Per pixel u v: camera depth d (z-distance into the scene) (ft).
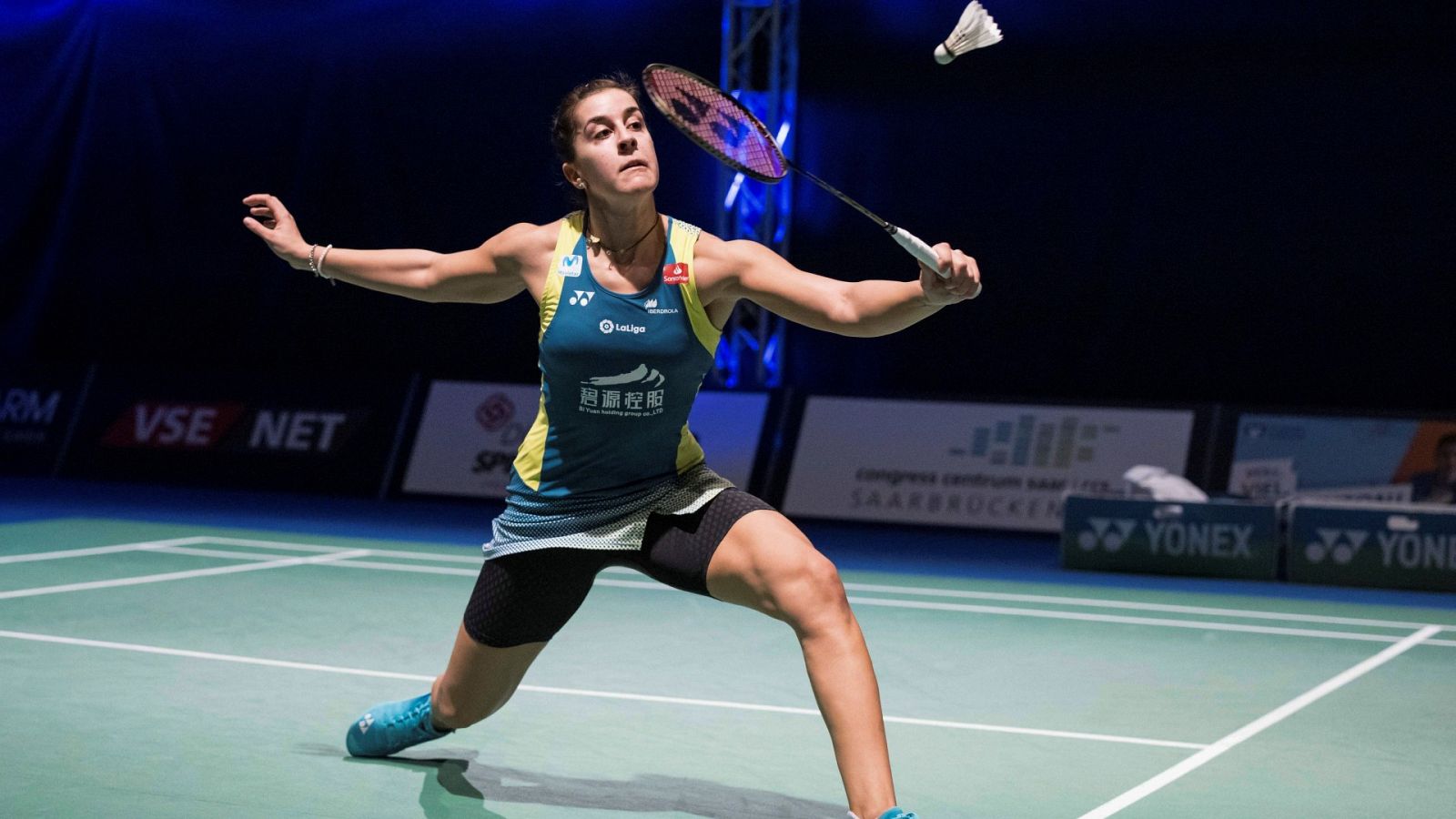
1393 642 24.08
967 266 9.98
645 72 11.40
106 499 43.73
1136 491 34.37
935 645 22.99
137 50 49.52
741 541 11.60
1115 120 41.16
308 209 48.32
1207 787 14.66
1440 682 20.61
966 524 40.11
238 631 22.36
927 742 16.52
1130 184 41.24
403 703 14.51
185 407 49.55
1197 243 40.83
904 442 41.52
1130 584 31.09
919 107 42.52
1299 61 39.42
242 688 18.25
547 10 45.32
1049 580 31.48
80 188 50.80
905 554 35.76
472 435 45.55
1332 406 39.86
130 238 50.62
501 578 12.57
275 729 16.14
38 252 51.60
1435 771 15.51
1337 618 26.81
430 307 47.98
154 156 49.96
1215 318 40.83
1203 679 20.61
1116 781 14.87
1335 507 31.68
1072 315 42.06
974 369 43.09
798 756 15.49
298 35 47.70
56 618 22.90
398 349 48.55
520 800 13.56
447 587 27.78
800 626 11.31
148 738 15.51
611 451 12.08
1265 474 37.78
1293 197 39.86
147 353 51.08
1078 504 33.19
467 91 46.39
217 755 14.88
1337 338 39.81
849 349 44.09
